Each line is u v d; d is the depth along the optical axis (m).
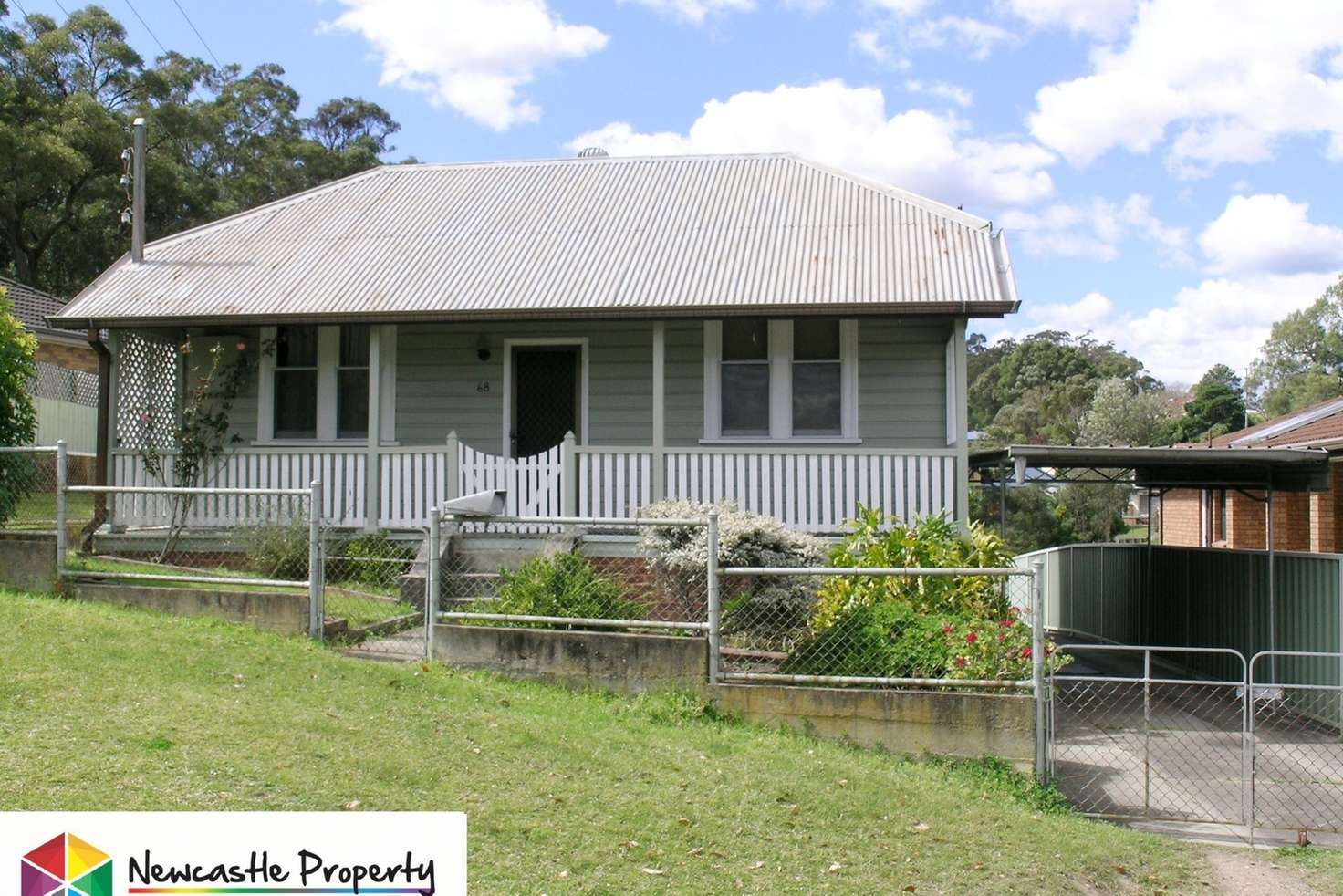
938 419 14.25
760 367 14.54
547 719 8.02
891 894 5.91
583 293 13.44
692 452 12.97
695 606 10.48
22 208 37.62
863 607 9.60
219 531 13.29
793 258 14.07
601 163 18.27
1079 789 8.85
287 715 7.15
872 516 11.40
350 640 10.03
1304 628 12.65
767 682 8.83
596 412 15.09
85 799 5.57
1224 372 80.75
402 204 17.25
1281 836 8.01
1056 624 23.12
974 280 12.99
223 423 14.34
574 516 13.09
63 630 8.51
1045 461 13.31
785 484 12.82
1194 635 15.67
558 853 5.80
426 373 15.38
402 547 13.05
